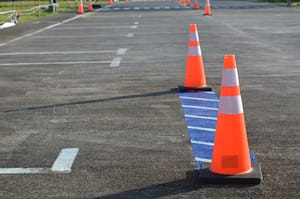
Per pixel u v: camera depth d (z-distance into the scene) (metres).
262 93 9.98
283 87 10.53
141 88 10.68
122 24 28.86
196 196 5.11
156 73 12.50
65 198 5.13
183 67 13.35
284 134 7.20
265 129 7.47
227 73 5.56
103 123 7.95
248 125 7.70
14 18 31.06
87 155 6.41
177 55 15.76
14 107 9.20
